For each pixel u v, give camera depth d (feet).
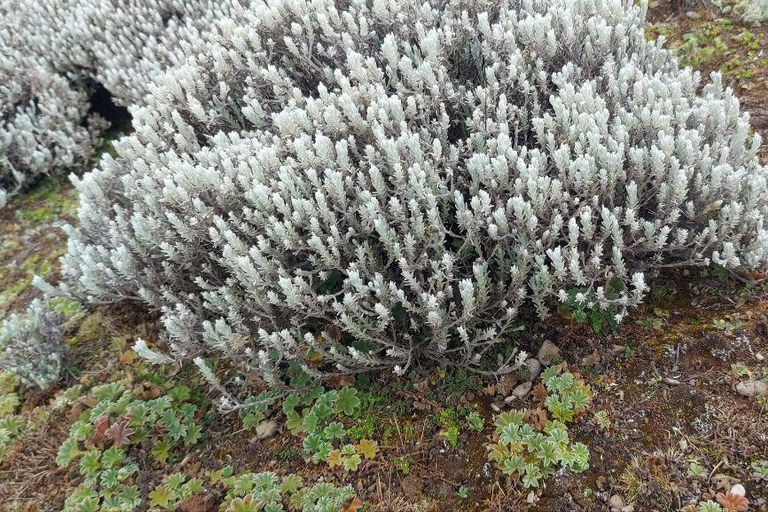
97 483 7.89
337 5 11.44
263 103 10.47
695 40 13.16
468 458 7.10
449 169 7.59
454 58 10.09
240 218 8.60
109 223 9.80
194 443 8.15
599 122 7.68
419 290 7.22
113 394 8.93
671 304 7.99
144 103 14.32
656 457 6.54
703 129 8.07
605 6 10.07
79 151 15.06
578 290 7.59
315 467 7.48
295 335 7.93
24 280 12.09
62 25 16.10
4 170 14.42
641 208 7.97
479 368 7.90
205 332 7.77
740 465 6.27
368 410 7.88
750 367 7.01
